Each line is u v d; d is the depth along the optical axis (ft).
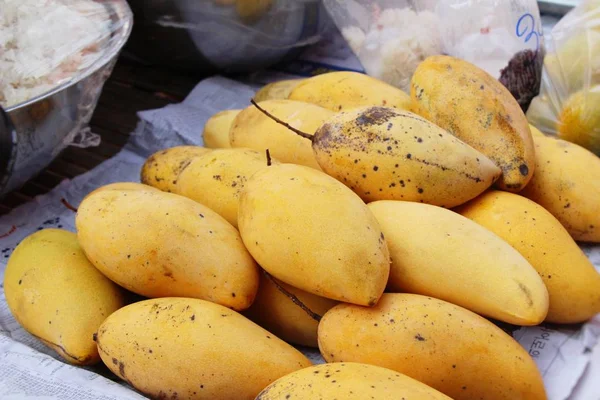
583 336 2.17
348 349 1.98
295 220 2.02
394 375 1.83
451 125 2.41
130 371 2.01
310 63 3.70
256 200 2.08
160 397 1.99
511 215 2.23
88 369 2.20
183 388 1.97
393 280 2.12
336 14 3.29
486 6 2.97
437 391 1.82
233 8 3.20
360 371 1.83
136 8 3.26
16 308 2.26
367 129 2.24
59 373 2.06
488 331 1.98
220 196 2.32
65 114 2.75
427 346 1.93
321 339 2.04
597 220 2.38
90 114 2.92
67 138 2.85
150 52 3.54
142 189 2.35
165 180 2.58
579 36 2.83
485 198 2.31
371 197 2.28
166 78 3.78
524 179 2.32
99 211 2.19
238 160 2.35
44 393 2.01
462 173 2.22
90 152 3.24
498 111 2.37
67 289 2.22
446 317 1.97
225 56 3.44
